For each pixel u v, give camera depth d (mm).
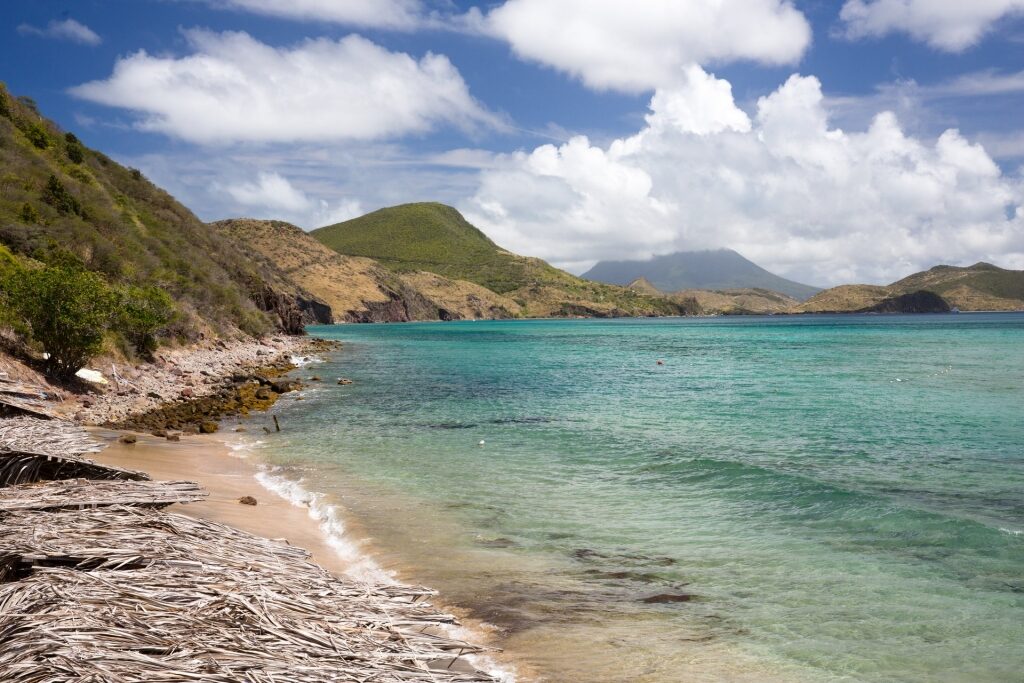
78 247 38469
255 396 29359
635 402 28406
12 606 5566
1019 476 15023
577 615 7684
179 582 6371
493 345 85062
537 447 18250
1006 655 6770
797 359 56094
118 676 4648
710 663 6590
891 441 19312
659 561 9477
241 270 86562
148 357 33781
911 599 8148
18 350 23000
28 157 46281
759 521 11367
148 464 14344
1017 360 52438
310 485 13891
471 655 6617
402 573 8930
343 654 5703
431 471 15305
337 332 137750
